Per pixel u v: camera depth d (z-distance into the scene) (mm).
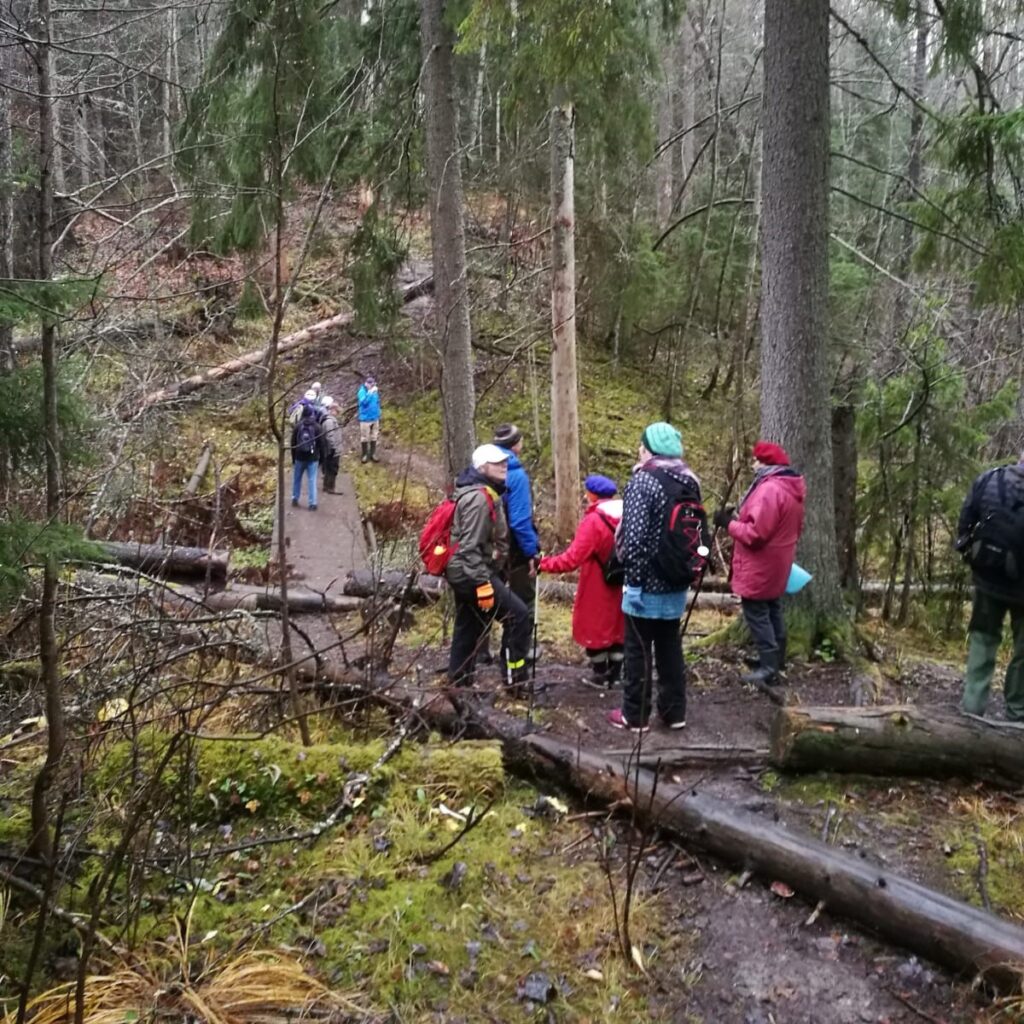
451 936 3154
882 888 3129
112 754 3920
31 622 4727
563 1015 2826
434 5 8594
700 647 6465
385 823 3812
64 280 2781
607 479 5652
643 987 2955
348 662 5355
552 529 13117
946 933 2947
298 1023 2734
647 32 9797
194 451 13906
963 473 7691
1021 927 2955
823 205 5742
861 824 3801
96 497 6527
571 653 6898
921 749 4109
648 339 19438
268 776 3959
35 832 3111
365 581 8109
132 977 2871
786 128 5645
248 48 8320
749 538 5258
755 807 3916
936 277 9797
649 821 3674
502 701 5227
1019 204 6070
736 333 18156
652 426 4629
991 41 7203
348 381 17828
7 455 3172
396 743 4273
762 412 6098
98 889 2730
